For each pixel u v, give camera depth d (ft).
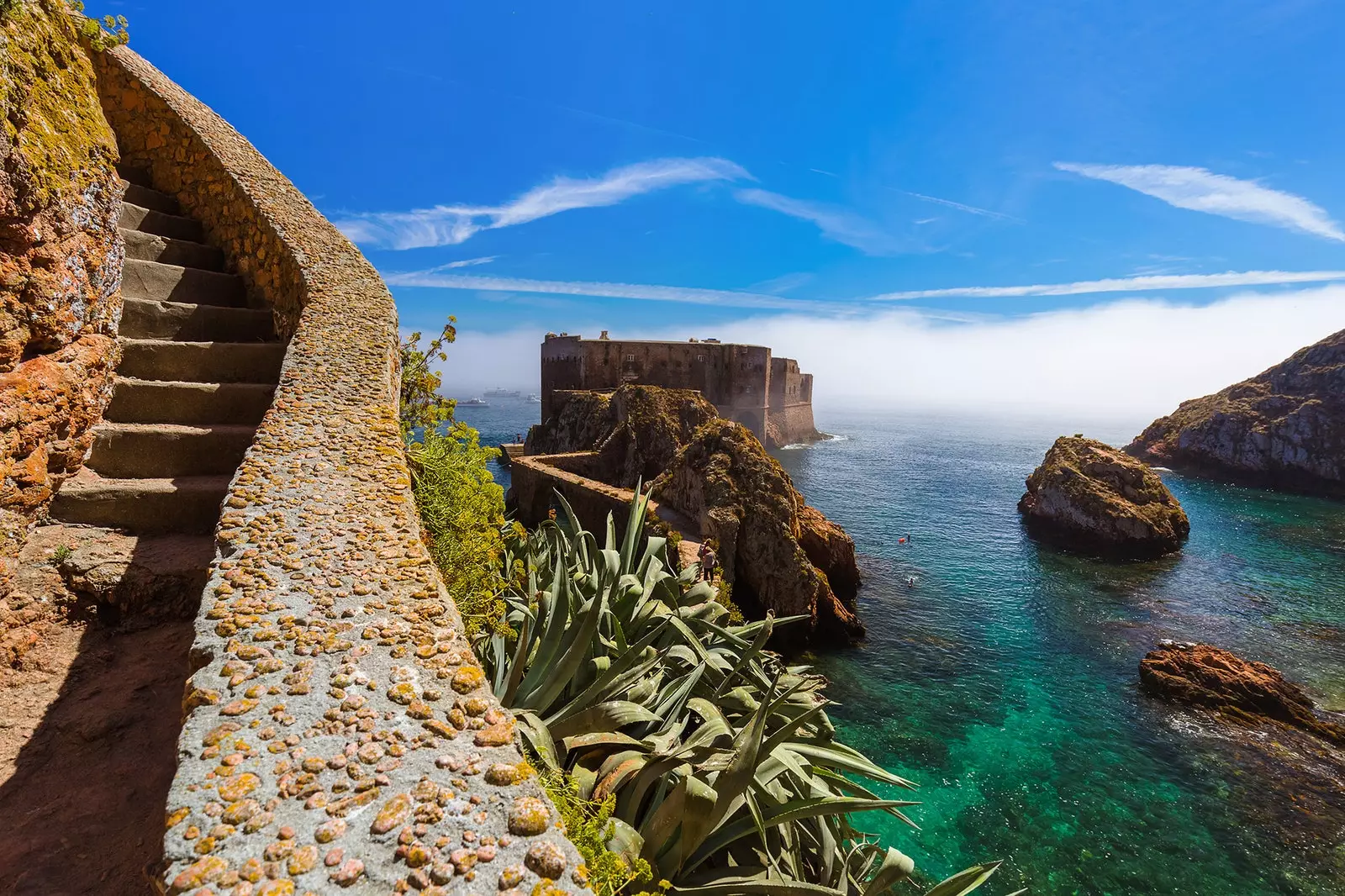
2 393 12.49
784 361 339.16
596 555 28.60
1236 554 133.49
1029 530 147.13
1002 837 44.96
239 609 8.47
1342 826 46.85
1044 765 53.67
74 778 9.67
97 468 16.35
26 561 12.71
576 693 18.80
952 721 60.54
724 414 254.27
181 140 26.89
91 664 12.23
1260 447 243.60
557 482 97.55
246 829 5.60
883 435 483.10
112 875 8.07
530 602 21.99
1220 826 46.62
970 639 80.59
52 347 14.80
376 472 12.89
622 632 21.02
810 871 19.39
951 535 139.64
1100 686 69.10
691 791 13.26
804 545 91.56
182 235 26.32
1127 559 126.00
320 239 23.26
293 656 7.85
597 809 11.66
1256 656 79.66
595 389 232.94
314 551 10.09
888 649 76.48
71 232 15.55
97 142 17.49
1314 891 41.32
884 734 57.93
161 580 13.64
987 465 280.92
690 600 28.99
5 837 8.45
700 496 87.15
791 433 355.77
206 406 18.83
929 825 46.09
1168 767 53.88
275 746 6.50
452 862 5.69
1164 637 84.33
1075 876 41.75
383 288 21.77
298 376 15.87
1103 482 145.79
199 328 21.62
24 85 13.51
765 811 16.90
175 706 11.51
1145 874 42.06
